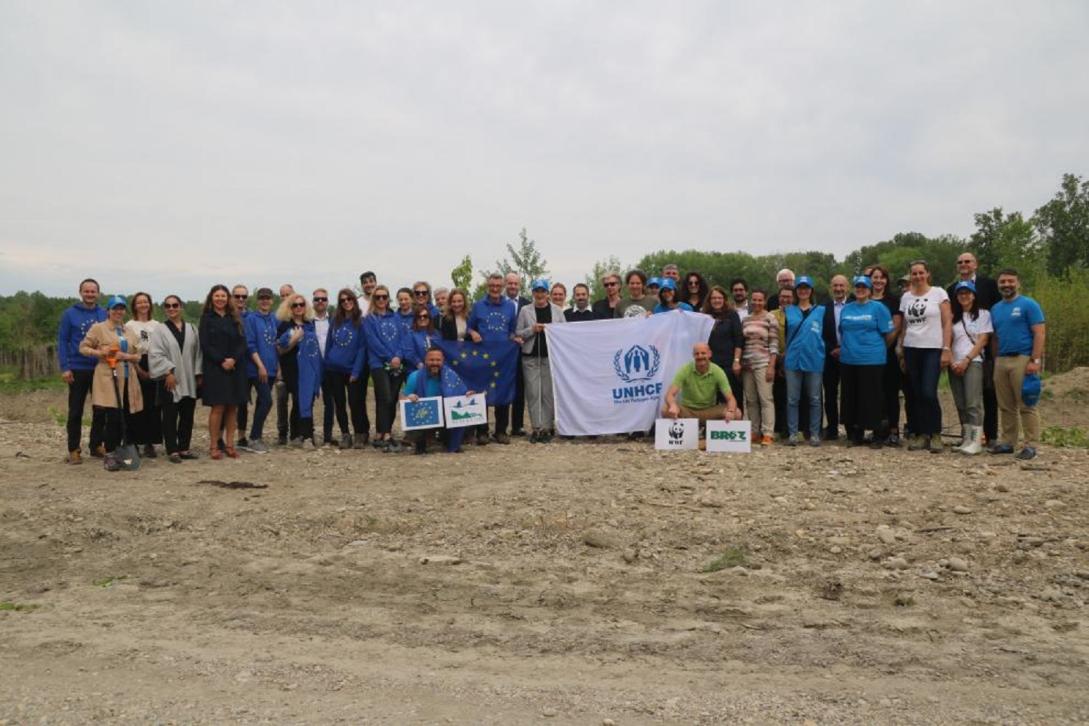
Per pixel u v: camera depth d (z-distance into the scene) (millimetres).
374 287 12328
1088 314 30297
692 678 4562
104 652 5070
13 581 6652
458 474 9617
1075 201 56438
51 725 4047
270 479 9648
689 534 7293
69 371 10711
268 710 4191
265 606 5934
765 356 11062
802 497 8227
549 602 5887
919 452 10242
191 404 11023
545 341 12117
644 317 12055
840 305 11164
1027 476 8695
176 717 4113
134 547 7422
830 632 5234
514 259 19531
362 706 4234
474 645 5121
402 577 6500
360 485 9227
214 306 10703
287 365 11977
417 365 11648
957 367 10109
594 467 9805
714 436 10578
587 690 4410
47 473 10078
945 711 4113
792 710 4129
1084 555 6453
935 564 6430
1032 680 4488
